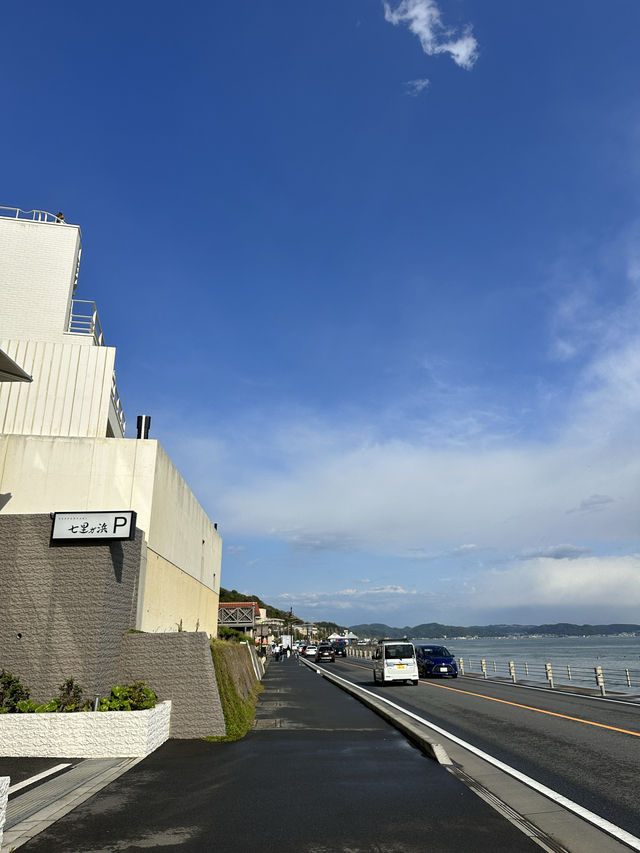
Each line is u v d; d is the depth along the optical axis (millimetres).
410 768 8672
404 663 25312
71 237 25375
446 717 14641
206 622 27656
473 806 6734
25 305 24234
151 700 10453
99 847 5395
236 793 7254
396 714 15109
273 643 80688
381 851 5316
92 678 10250
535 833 5840
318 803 6832
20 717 9383
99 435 18078
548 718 14391
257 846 5434
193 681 11242
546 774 8469
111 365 18734
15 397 18172
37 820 6133
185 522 21266
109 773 8211
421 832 5832
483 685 25344
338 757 9438
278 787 7543
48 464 16156
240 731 11562
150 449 16406
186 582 21562
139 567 13523
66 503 15875
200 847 5402
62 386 18406
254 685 21938
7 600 10562
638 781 8047
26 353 18500
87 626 10500
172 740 10758
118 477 16062
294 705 17219
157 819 6215
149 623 15375
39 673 10266
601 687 20766
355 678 31203
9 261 24609
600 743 10977
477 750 10297
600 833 5898
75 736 9352
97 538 10758
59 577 10703
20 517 10961
